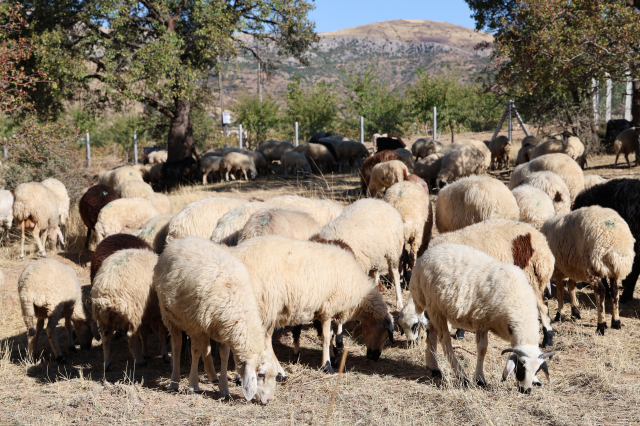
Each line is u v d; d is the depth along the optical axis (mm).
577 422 3730
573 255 6031
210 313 4262
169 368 5750
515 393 4270
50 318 6336
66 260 10797
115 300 5504
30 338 6332
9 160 13953
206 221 6855
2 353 6805
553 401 4129
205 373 5324
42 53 17094
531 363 4137
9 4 17500
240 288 4324
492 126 34406
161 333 6004
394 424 3789
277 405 4312
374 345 5414
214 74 23344
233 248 5055
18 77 12570
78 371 5832
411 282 5059
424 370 5137
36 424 3980
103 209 8977
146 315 5664
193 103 24750
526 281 4441
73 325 7043
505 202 7102
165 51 17734
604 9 11945
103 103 22391
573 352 5316
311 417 4023
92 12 17938
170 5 20469
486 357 5309
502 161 18688
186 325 4469
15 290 9188
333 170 21250
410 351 5695
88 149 28000
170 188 20562
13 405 4512
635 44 11969
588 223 5859
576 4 12383
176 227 6879
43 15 18625
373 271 6664
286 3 20688
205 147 31188
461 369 4668
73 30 19547
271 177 20578
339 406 4234
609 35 11750
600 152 18516
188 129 22906
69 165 15086
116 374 5570
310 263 4938
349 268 5180
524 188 7719
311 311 5016
